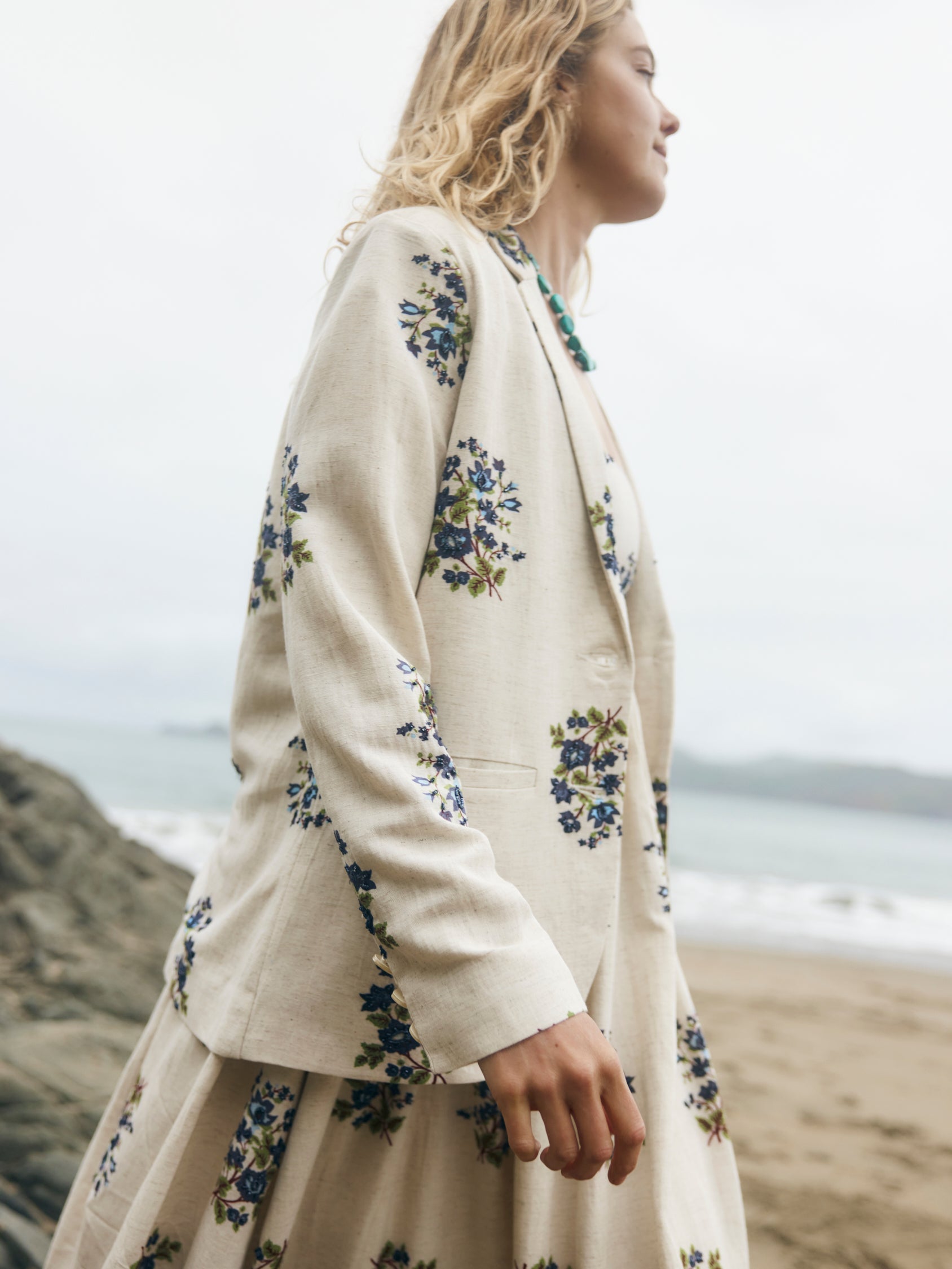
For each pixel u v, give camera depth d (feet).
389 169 3.50
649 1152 2.98
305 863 2.71
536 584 2.92
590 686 3.01
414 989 2.19
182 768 104.06
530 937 2.22
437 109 3.66
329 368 2.75
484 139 3.50
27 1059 8.71
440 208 3.21
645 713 3.62
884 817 336.90
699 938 27.45
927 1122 10.36
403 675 2.45
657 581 3.63
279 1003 2.63
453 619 2.75
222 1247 2.60
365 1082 2.85
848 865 74.18
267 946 2.68
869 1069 12.50
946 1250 7.18
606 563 3.09
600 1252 2.83
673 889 43.06
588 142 3.66
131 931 15.55
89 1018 10.71
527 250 3.51
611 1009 3.04
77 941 13.94
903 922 36.52
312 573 2.54
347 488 2.63
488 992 2.11
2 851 16.10
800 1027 14.99
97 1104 8.01
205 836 41.52
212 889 3.05
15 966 12.70
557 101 3.59
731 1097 10.81
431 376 2.86
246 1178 2.63
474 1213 2.89
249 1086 2.78
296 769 2.93
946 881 66.69
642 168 3.70
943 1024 16.19
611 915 3.06
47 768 20.67
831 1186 8.33
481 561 2.81
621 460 3.63
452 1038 2.12
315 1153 2.69
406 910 2.20
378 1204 2.81
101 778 85.40
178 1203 2.73
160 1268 2.71
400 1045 2.62
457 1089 2.92
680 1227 2.99
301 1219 2.81
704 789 346.95
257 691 3.15
